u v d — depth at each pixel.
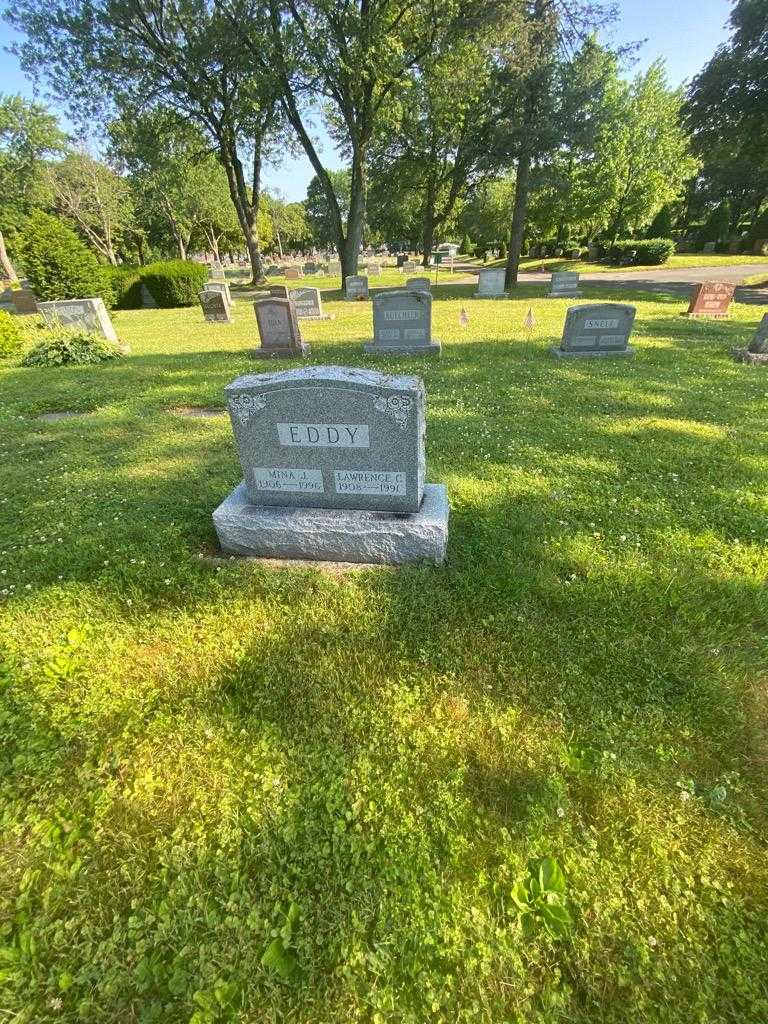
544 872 1.77
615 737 2.25
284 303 9.92
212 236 62.22
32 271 19.86
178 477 4.81
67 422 6.51
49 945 1.64
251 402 3.14
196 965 1.58
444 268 40.56
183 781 2.10
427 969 1.56
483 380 7.90
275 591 3.13
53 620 2.98
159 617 2.98
